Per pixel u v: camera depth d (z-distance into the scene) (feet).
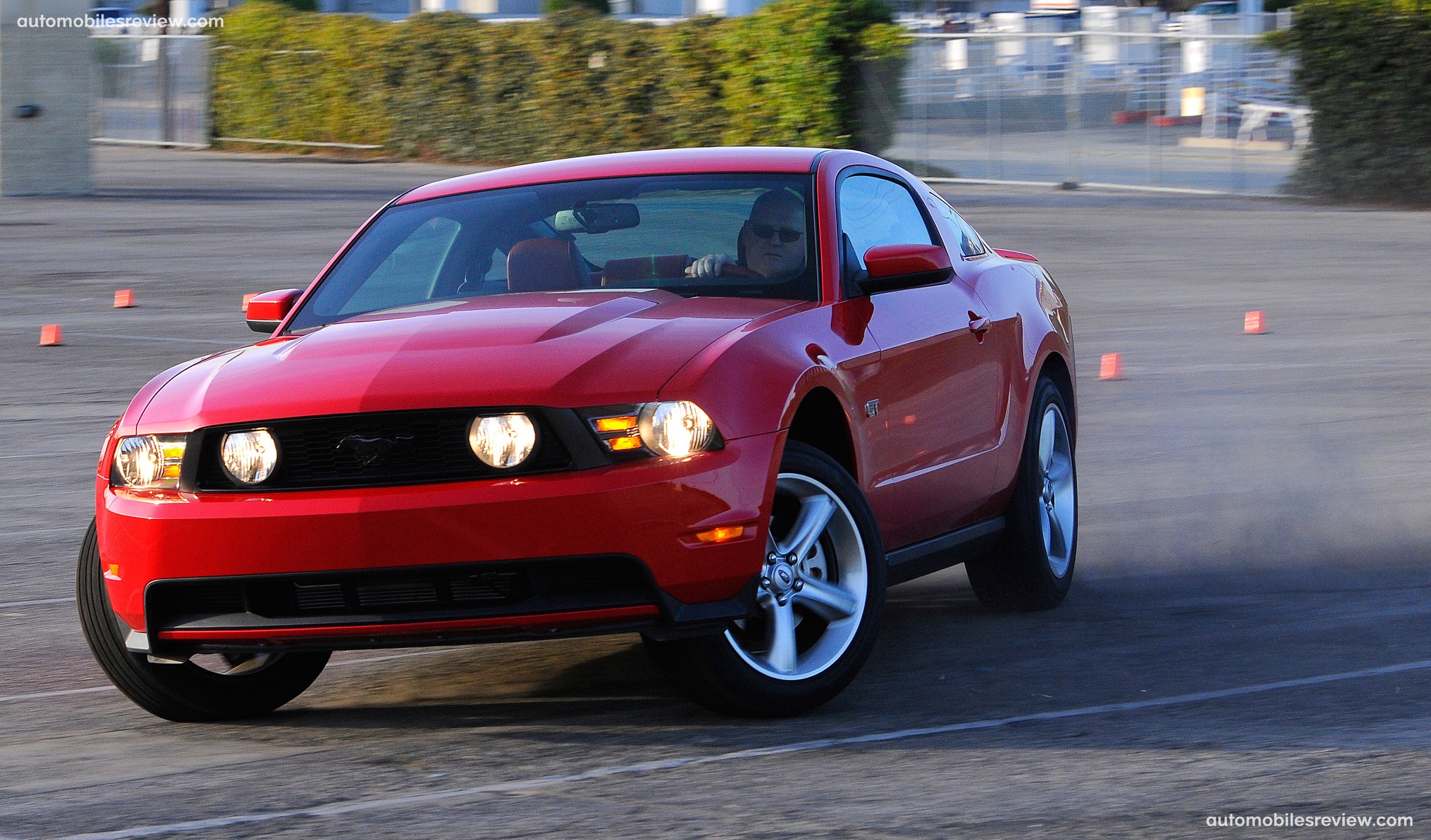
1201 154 201.57
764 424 33.24
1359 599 45.68
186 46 297.33
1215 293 121.60
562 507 31.17
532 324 34.99
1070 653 40.57
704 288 38.83
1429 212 179.32
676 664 33.35
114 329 110.52
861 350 37.58
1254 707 34.78
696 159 43.65
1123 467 67.15
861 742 32.50
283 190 211.00
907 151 218.79
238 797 30.17
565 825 27.63
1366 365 91.30
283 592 32.32
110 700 39.01
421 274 41.19
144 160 269.03
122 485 33.99
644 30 238.89
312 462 32.30
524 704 37.04
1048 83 211.00
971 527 43.50
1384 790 28.73
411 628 31.65
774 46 220.84
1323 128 188.44
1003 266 48.57
